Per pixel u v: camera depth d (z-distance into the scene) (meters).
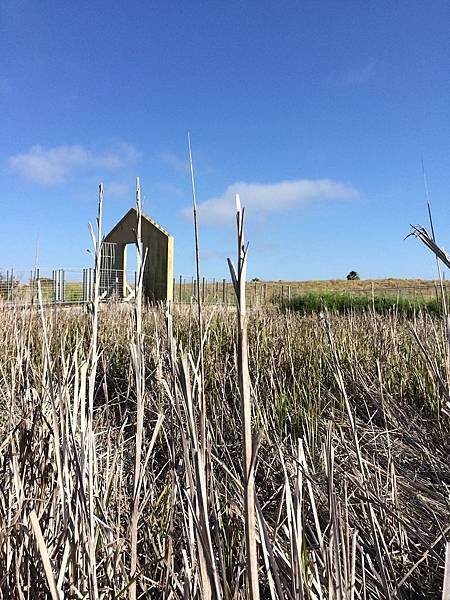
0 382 2.16
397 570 1.61
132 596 1.10
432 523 1.92
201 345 1.02
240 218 0.68
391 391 3.92
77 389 1.24
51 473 1.37
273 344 4.66
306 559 1.12
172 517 1.29
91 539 1.12
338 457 2.30
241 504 1.49
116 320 6.30
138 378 1.07
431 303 9.62
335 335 5.08
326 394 3.65
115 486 1.62
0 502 1.36
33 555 1.25
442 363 3.55
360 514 1.82
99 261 1.21
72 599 1.11
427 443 2.94
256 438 0.73
